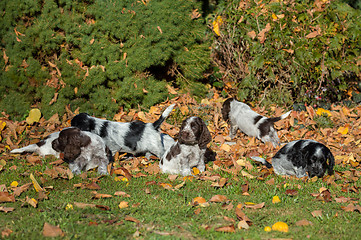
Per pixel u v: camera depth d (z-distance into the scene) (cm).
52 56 1093
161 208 542
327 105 1171
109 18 1088
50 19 1071
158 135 831
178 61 1149
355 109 1152
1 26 1055
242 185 639
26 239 432
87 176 692
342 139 953
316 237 454
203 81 1263
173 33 1109
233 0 1187
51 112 1009
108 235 446
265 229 473
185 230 470
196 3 1211
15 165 749
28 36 1046
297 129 1020
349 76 1212
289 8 1173
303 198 601
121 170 702
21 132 935
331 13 1170
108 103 1055
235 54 1184
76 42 1079
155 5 1126
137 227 473
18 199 571
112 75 1075
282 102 1141
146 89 1098
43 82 1046
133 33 1099
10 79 1028
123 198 582
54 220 484
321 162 687
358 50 1195
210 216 513
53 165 751
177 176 702
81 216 506
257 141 925
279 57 1112
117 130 817
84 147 707
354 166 789
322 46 1121
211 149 877
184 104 1093
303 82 1158
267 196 604
